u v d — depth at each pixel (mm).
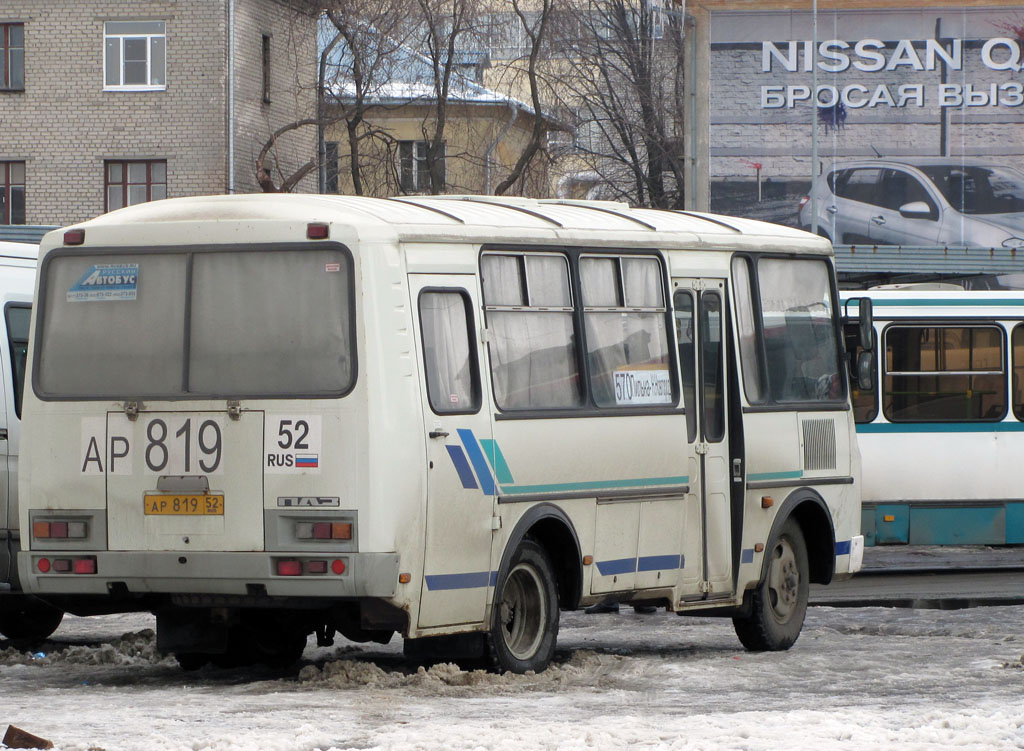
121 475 20609
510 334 21656
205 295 20484
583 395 22641
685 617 31766
